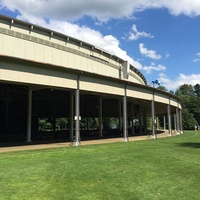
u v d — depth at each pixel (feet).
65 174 32.32
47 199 23.15
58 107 119.24
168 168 36.94
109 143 76.64
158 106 164.04
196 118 323.57
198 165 39.32
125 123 89.92
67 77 69.36
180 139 96.84
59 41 100.68
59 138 101.65
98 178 30.63
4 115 101.60
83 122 182.70
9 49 83.56
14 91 98.99
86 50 113.39
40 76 62.75
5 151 53.72
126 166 37.93
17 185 27.22
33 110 112.88
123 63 139.64
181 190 26.45
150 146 67.36
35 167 36.14
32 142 81.25
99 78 79.36
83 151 54.75
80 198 23.54
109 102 146.20
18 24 87.04
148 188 26.96
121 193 25.14
